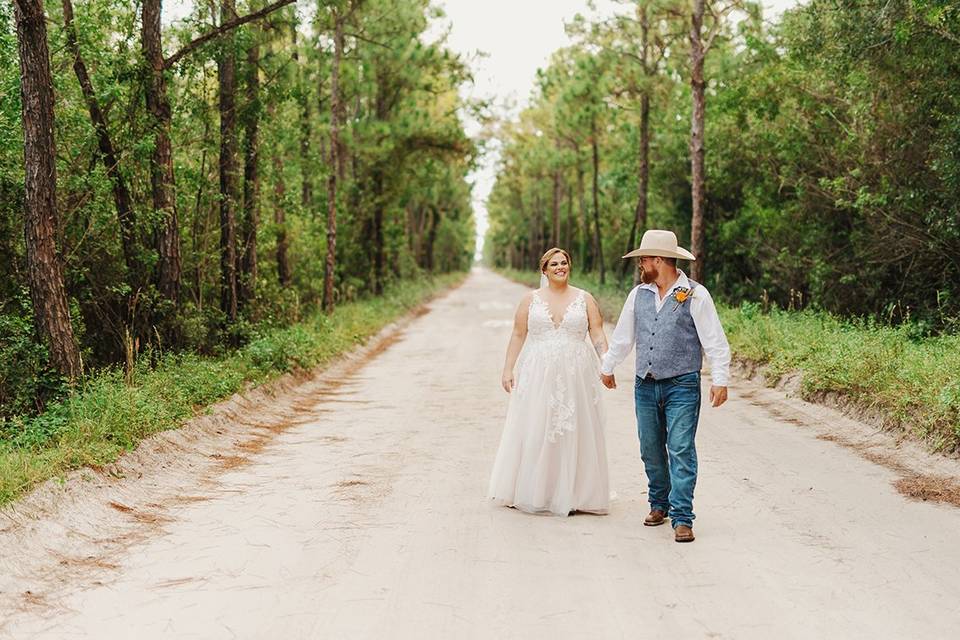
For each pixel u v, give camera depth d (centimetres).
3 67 1030
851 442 846
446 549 528
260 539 559
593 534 555
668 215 3148
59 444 712
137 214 1228
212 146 1502
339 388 1385
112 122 1250
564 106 3653
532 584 463
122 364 1125
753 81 2038
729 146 2386
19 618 427
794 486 675
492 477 634
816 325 1423
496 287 6125
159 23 1234
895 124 1603
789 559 497
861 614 412
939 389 811
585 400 605
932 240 1545
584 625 405
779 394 1146
